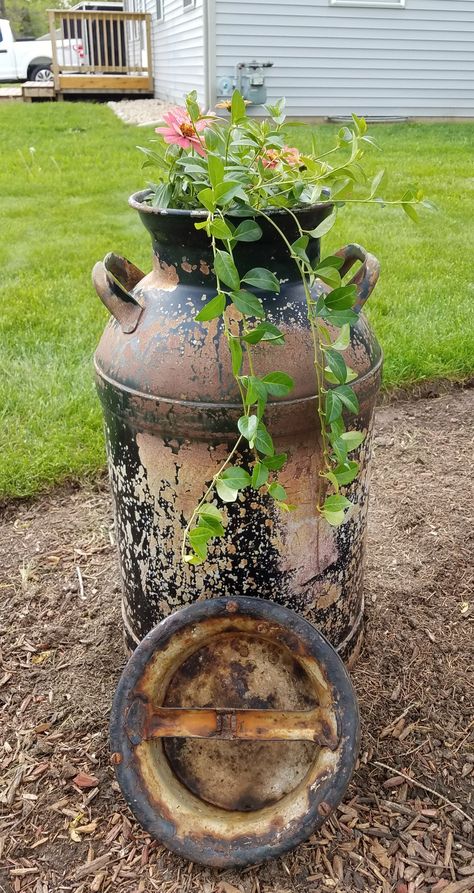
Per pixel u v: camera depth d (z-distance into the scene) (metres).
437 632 2.25
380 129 10.46
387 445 3.27
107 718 1.99
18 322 4.24
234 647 1.66
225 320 1.38
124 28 17.30
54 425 3.20
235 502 1.59
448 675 2.10
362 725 1.94
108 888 1.61
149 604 1.82
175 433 1.54
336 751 1.58
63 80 14.73
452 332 4.01
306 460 1.59
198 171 1.44
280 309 1.55
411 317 4.21
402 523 2.75
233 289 1.39
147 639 1.60
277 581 1.70
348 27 10.38
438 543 2.64
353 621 1.99
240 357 1.35
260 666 1.66
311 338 1.55
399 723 1.95
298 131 9.48
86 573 2.52
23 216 6.59
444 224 6.13
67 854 1.68
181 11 11.67
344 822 1.72
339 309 1.43
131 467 1.67
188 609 1.60
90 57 16.69
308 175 1.56
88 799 1.79
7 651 2.21
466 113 11.41
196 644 1.64
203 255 1.52
